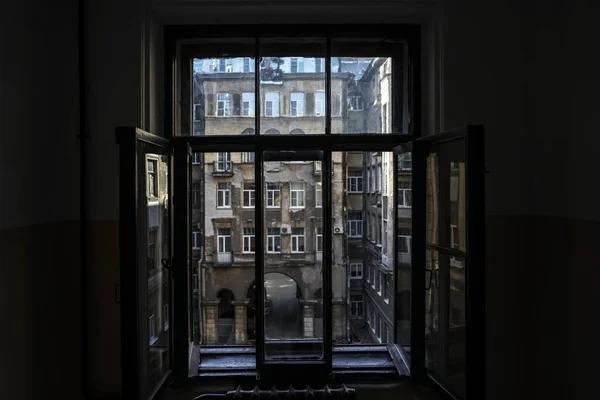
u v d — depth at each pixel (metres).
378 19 2.83
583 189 2.23
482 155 2.01
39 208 2.40
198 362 2.84
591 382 2.16
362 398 2.73
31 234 2.32
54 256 2.55
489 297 2.69
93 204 2.66
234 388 2.72
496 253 2.69
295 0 2.69
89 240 2.66
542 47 2.59
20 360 2.22
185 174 2.71
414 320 2.59
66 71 2.65
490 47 2.70
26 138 2.29
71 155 2.66
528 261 2.70
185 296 2.72
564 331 2.39
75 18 2.65
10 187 2.15
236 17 2.80
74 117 2.66
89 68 2.64
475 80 2.69
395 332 2.95
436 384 2.48
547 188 2.55
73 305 2.68
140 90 2.65
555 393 2.47
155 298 2.54
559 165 2.44
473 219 2.02
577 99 2.28
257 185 2.72
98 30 2.64
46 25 2.51
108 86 2.64
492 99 2.70
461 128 2.10
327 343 2.73
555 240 2.47
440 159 2.58
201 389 2.73
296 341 2.85
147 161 2.37
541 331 2.59
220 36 2.86
